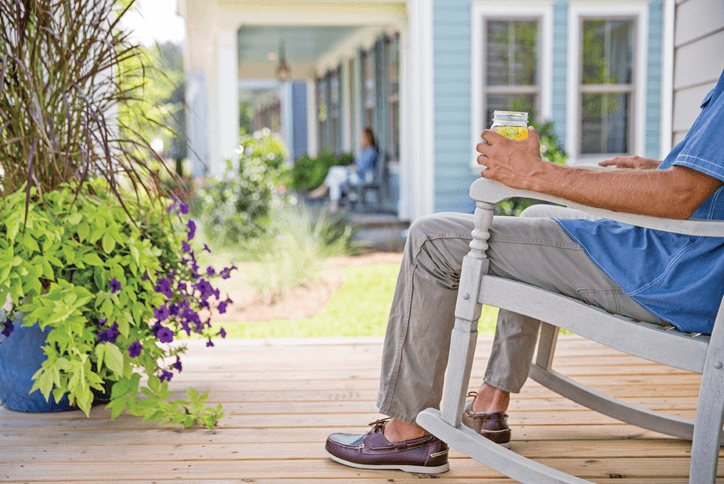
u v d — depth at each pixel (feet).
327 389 7.67
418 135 26.00
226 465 5.72
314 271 16.99
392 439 5.57
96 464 5.73
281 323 13.34
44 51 6.56
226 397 7.43
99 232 6.32
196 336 10.78
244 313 14.23
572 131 25.80
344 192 32.09
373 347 9.46
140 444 6.16
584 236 4.85
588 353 9.00
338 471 5.61
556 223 4.96
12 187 6.50
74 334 6.18
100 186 7.19
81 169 6.49
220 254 18.86
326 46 41.27
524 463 4.79
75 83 6.09
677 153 4.94
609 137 26.16
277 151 24.68
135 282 6.61
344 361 8.77
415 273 5.24
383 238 24.32
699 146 4.03
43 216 6.16
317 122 52.01
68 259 6.19
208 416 6.59
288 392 7.57
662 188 4.15
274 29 33.47
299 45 40.14
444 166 26.14
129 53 6.88
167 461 5.80
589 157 26.11
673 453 5.93
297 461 5.80
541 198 4.61
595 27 25.52
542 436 6.32
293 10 25.05
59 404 6.95
